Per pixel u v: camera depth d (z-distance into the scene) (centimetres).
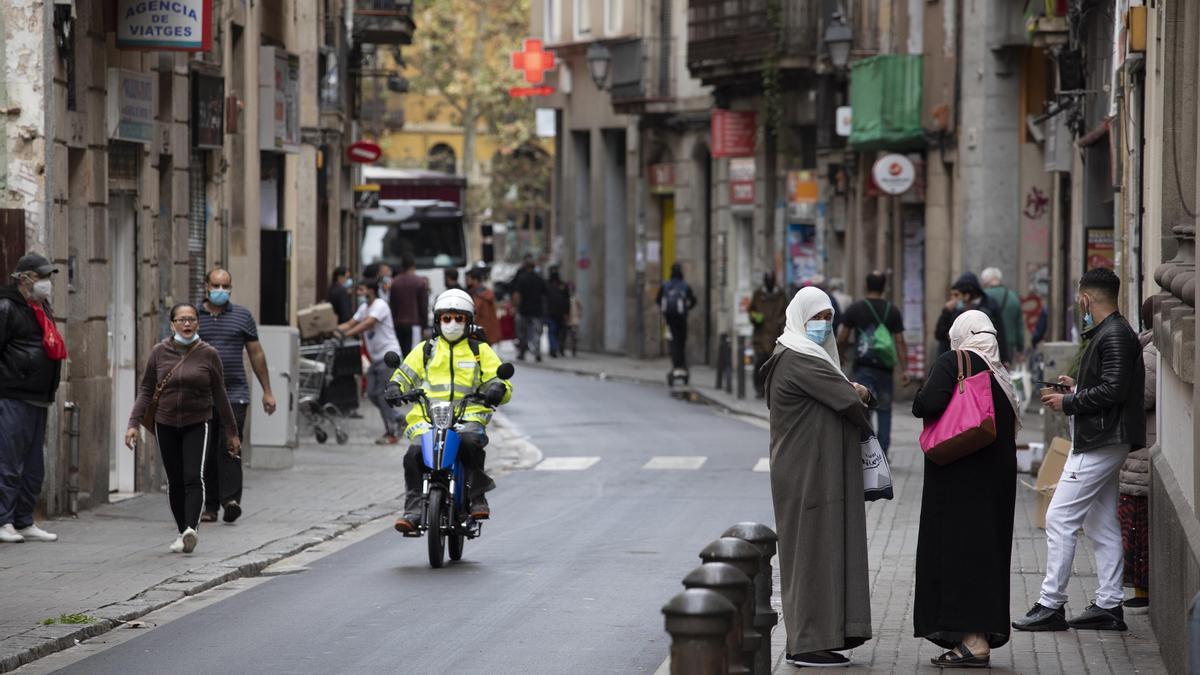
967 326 2614
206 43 4544
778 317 8394
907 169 8050
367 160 10188
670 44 12150
